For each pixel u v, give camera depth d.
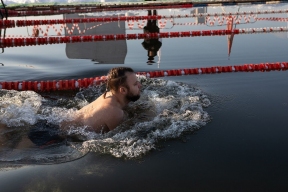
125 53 4.69
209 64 3.90
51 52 4.85
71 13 9.53
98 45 5.40
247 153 1.79
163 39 5.76
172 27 6.93
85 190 1.45
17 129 2.12
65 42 5.71
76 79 3.41
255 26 6.74
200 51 4.65
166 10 9.98
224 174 1.58
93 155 1.78
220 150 1.82
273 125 2.15
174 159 1.73
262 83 3.12
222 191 1.45
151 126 2.11
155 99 2.60
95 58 4.37
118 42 5.64
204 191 1.45
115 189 1.46
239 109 2.45
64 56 4.54
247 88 2.98
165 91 2.83
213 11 9.45
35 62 4.18
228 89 2.96
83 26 7.32
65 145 1.92
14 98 2.71
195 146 1.87
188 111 2.35
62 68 3.86
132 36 6.04
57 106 2.60
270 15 8.37
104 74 3.56
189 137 1.98
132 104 2.43
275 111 2.39
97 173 1.59
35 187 1.47
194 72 3.60
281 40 5.29
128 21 7.89
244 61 3.98
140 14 9.04
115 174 1.58
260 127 2.12
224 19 7.94
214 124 2.18
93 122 2.13
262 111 2.40
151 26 7.10
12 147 1.89
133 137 1.97
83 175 1.58
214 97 2.72
